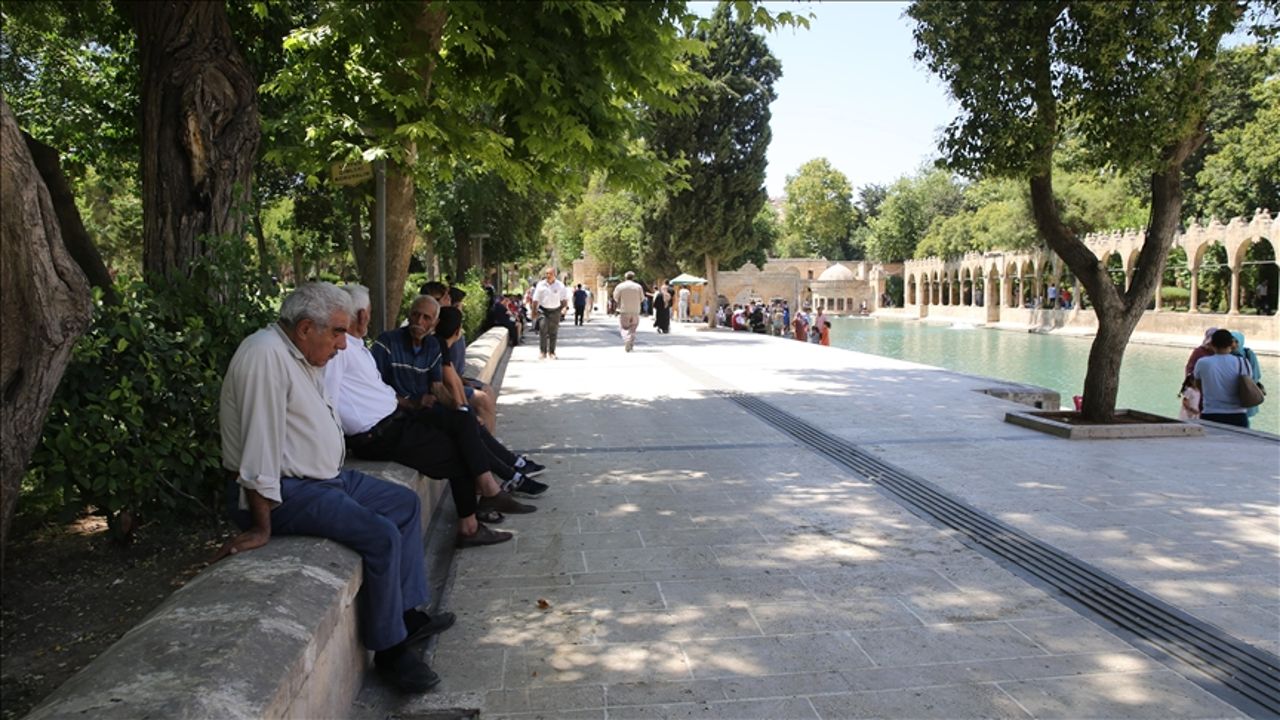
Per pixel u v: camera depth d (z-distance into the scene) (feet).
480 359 34.22
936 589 14.64
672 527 18.39
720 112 93.71
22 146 7.44
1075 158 38.32
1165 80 26.11
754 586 14.82
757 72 94.79
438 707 10.62
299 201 59.77
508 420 32.63
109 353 14.89
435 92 28.78
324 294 10.80
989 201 191.93
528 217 86.79
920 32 29.84
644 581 15.11
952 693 11.00
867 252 266.77
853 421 32.04
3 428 7.69
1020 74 28.12
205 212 20.31
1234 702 10.75
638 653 12.18
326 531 10.49
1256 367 31.27
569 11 25.55
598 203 170.60
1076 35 27.25
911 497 20.81
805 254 305.94
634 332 65.05
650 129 31.89
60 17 32.65
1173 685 11.21
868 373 49.57
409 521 11.92
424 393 17.69
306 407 10.71
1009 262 158.71
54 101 36.50
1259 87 71.05
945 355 93.30
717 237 97.55
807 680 11.35
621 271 171.22
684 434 29.55
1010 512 19.33
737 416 33.40
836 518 19.03
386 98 25.77
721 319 113.29
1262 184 104.27
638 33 25.91
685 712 10.52
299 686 7.71
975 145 29.50
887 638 12.66
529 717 10.43
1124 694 10.96
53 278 7.78
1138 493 20.95
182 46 20.10
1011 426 30.78
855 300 245.65
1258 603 13.91
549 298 58.90
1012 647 12.35
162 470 15.72
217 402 15.98
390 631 10.68
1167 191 28.60
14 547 16.49
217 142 20.29
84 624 13.25
